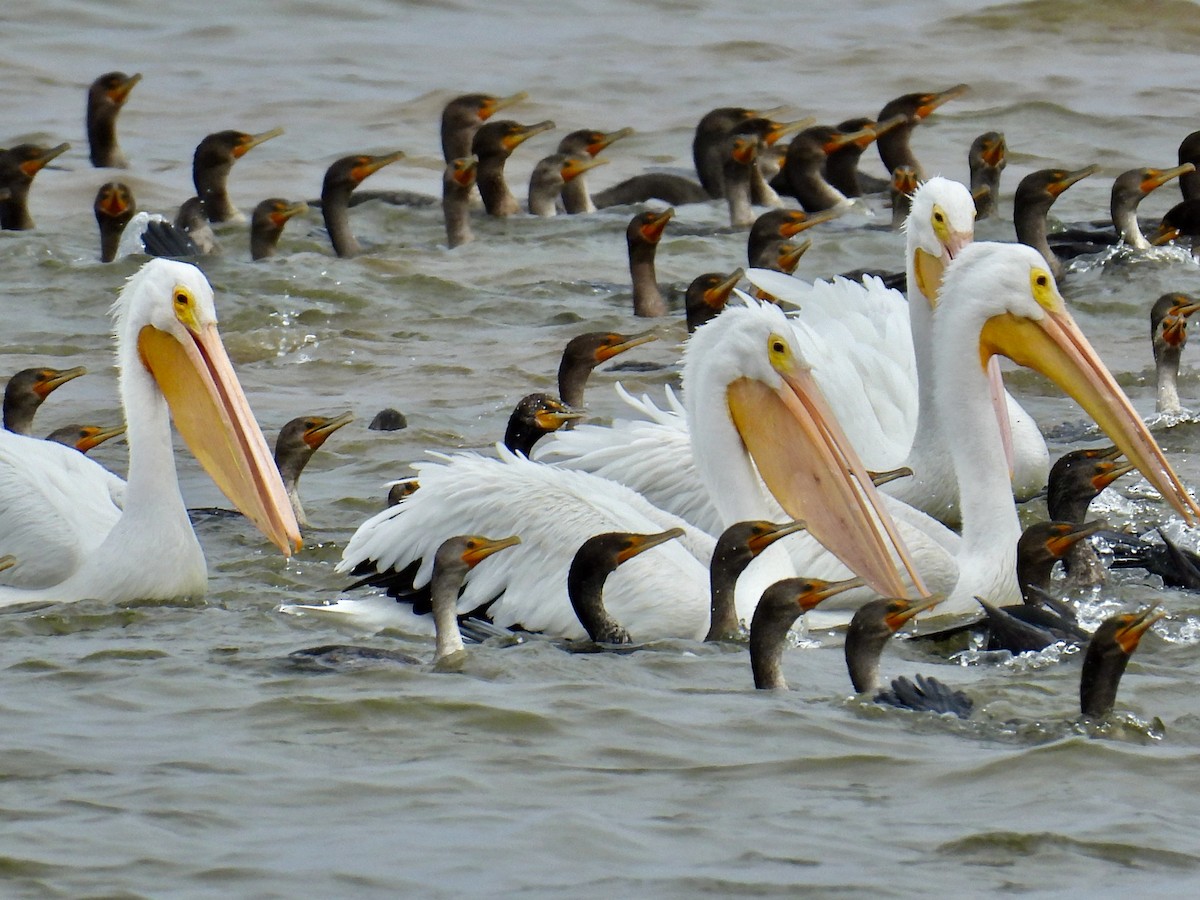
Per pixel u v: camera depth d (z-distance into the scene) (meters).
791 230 25.97
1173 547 15.08
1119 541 15.83
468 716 11.20
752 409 14.91
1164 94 39.09
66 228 30.84
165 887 8.84
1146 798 10.09
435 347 24.00
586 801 9.93
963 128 37.44
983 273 15.27
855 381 17.48
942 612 14.62
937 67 41.59
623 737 10.91
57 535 14.81
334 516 17.19
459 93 40.44
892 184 30.36
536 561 14.05
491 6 47.19
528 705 11.40
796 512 14.84
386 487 18.05
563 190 33.62
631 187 34.28
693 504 15.75
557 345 23.95
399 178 35.28
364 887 8.87
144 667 12.16
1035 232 27.14
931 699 11.59
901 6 46.31
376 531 14.45
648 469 15.98
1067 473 15.68
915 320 17.64
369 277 27.20
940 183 17.61
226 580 15.37
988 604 13.44
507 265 28.69
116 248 28.16
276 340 24.22
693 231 31.36
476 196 34.25
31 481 15.16
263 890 8.82
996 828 9.62
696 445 15.12
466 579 14.23
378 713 11.22
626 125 38.53
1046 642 13.01
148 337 14.82
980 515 15.01
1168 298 19.97
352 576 15.40
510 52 43.50
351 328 24.95
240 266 27.45
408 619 14.16
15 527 14.84
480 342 24.25
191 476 18.94
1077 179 27.14
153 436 14.76
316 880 8.93
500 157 32.75
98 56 43.03
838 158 33.53
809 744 10.84
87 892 8.77
